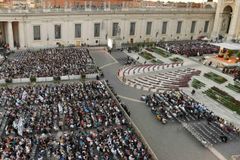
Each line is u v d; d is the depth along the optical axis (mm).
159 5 109250
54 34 84562
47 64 61781
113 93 50562
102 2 98750
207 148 36469
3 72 55812
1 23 80625
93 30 89875
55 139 34375
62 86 50531
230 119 44219
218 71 66625
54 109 41469
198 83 58812
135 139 34969
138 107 47438
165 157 34156
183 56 79188
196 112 44031
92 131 37312
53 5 89125
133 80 60312
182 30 106625
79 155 30344
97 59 75000
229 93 54031
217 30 108938
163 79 61188
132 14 94125
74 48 82938
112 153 32156
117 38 88688
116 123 40000
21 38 79875
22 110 40438
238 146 37094
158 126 41438
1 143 32062
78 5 92125
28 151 31000
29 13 78125
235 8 98062
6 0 88500
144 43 96438
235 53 74062
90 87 50938
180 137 38875
